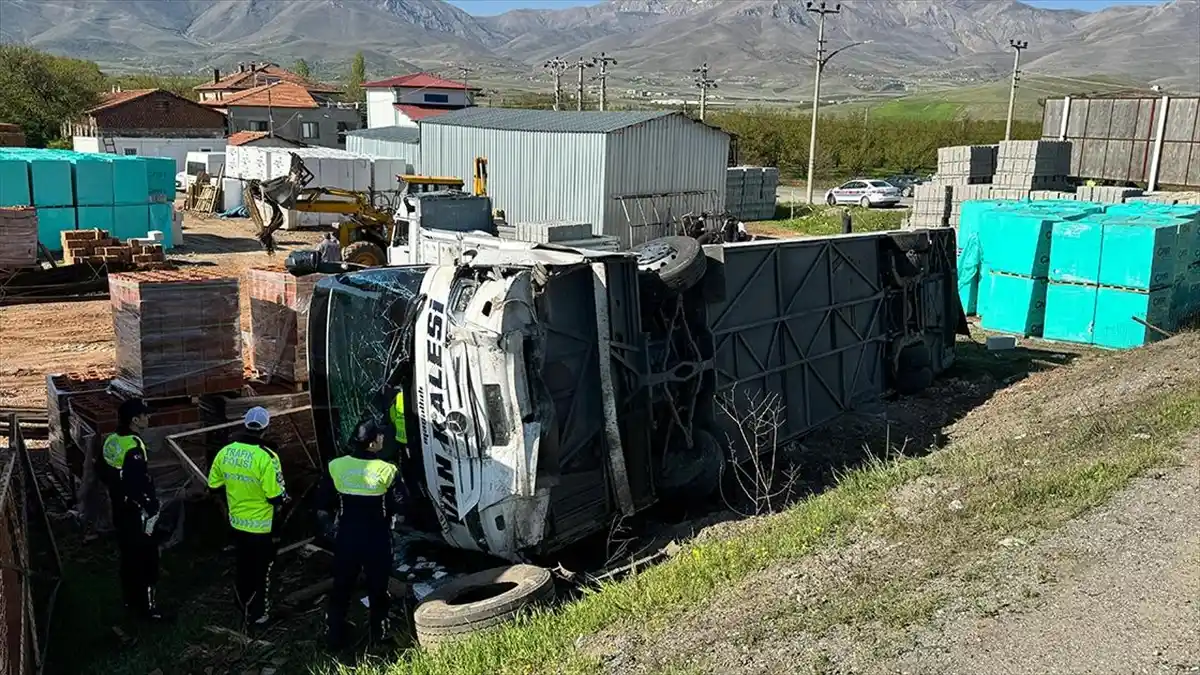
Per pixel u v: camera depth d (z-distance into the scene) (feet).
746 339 34.76
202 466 29.37
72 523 29.55
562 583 25.49
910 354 44.80
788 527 25.40
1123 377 39.63
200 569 27.17
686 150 103.50
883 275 43.47
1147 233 52.01
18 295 67.00
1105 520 21.09
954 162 94.22
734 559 23.29
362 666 20.77
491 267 24.57
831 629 17.85
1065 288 55.98
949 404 43.27
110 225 83.97
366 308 27.68
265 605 24.00
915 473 29.01
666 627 19.69
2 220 66.28
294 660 22.45
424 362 25.31
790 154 238.07
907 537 22.47
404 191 62.39
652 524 30.40
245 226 111.65
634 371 27.94
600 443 27.30
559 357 26.16
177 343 28.55
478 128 104.83
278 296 32.27
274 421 29.91
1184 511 21.13
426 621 22.08
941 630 17.13
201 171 135.03
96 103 219.20
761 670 16.76
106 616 24.34
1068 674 15.37
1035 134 252.83
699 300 31.89
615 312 27.43
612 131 94.84
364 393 27.37
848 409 41.11
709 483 30.63
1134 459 24.95
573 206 97.91
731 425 33.40
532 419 24.22
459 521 25.49
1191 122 95.25
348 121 224.33
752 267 34.81
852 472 32.68
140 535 23.63
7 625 17.43
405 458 26.68
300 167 70.69
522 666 19.01
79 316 62.75
